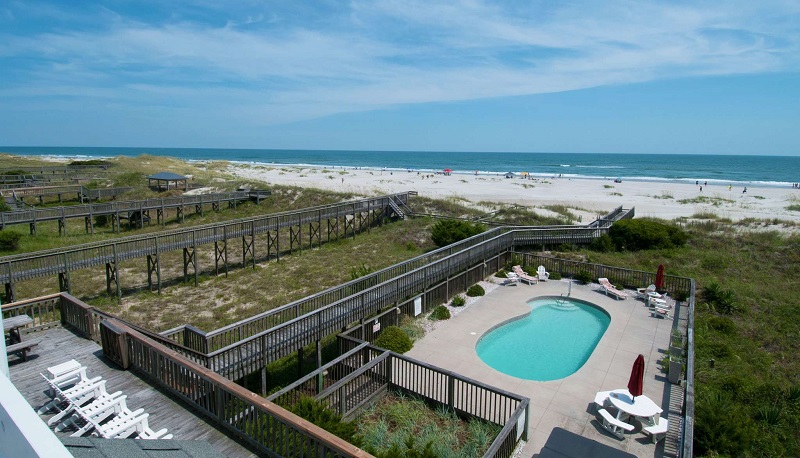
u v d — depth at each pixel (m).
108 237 30.77
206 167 80.81
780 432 10.64
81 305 10.03
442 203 39.03
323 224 35.09
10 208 34.91
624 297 19.25
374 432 9.52
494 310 17.67
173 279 22.95
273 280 22.53
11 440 2.75
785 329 16.50
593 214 39.44
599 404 10.66
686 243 27.94
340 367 11.68
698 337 15.34
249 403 6.24
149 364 8.18
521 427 9.51
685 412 9.27
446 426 10.03
